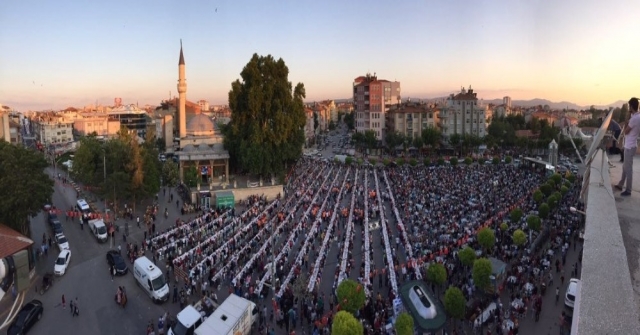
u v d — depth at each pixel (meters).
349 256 36.75
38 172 41.09
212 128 97.31
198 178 64.31
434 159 102.62
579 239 40.81
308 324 27.95
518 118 148.88
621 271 5.61
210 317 24.83
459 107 116.50
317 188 68.31
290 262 36.81
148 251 40.66
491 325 27.16
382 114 124.56
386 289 32.34
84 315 29.64
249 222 48.88
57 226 45.69
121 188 50.25
